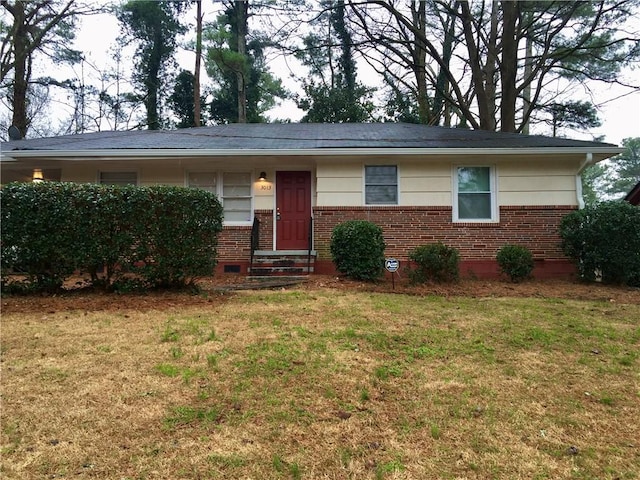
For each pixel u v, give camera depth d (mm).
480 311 5945
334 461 2330
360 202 10000
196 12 24109
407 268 8531
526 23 17625
